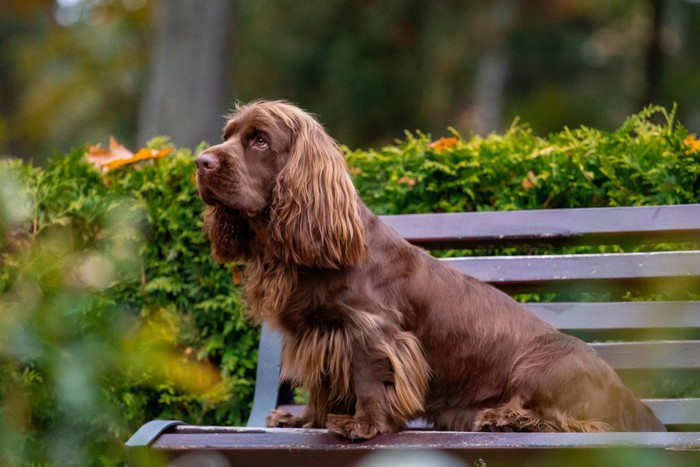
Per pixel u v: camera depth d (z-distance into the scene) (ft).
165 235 25.98
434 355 19.99
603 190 24.50
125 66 105.50
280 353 23.34
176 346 25.79
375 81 108.27
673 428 21.74
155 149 27.55
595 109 117.60
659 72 110.93
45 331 10.79
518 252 25.29
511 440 16.40
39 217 23.80
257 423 23.03
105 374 11.97
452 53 110.83
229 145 19.71
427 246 24.03
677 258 21.98
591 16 121.49
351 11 112.16
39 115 104.63
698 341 21.38
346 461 16.84
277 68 110.11
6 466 15.52
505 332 19.93
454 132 26.35
